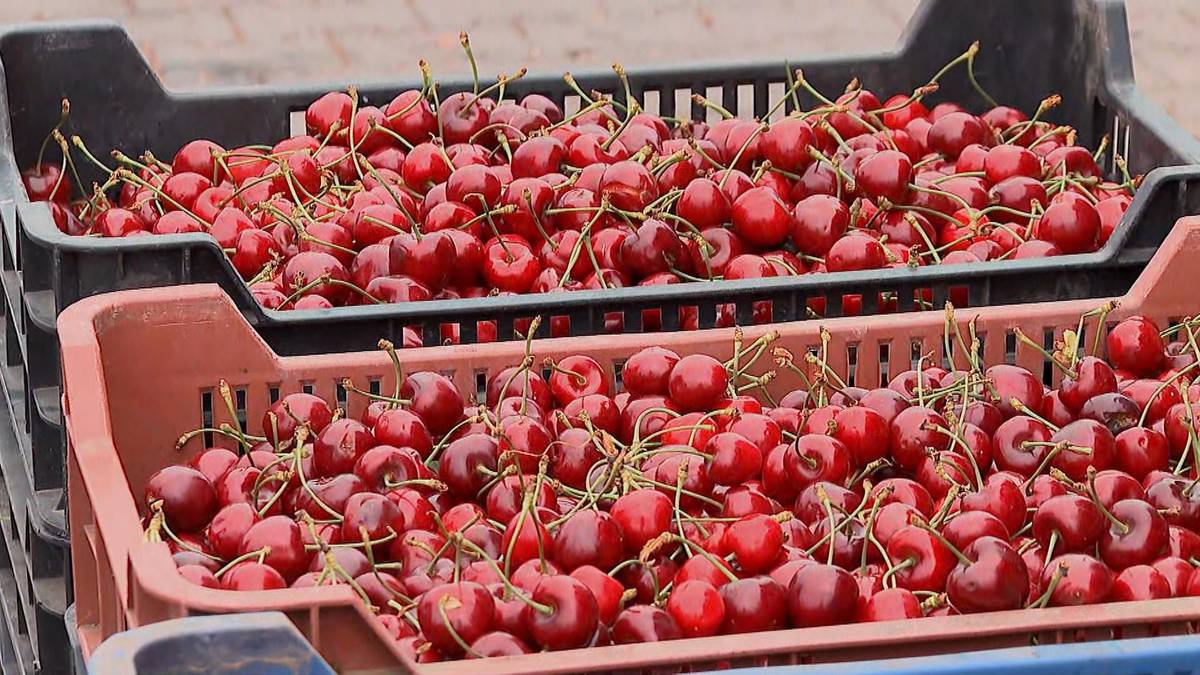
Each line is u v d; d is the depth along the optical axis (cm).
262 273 143
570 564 115
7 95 157
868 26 311
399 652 101
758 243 144
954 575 111
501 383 130
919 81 173
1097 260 138
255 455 124
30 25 161
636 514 117
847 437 124
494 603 110
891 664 97
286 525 116
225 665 95
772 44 303
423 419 126
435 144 157
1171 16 311
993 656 98
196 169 158
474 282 145
